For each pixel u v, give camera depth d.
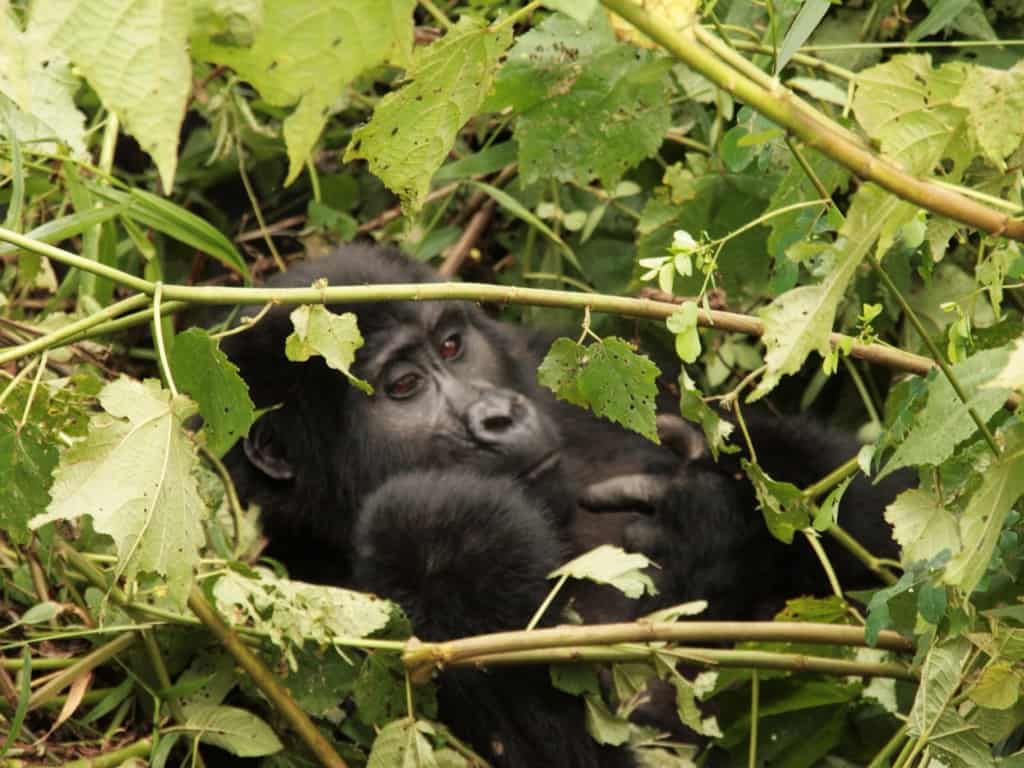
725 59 4.22
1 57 3.61
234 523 7.70
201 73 9.70
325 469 8.48
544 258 9.91
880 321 8.82
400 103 4.62
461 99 4.69
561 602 7.07
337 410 8.44
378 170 4.85
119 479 5.08
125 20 3.45
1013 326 5.56
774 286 5.34
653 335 9.56
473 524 6.99
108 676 6.85
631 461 9.02
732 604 8.13
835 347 5.24
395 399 8.47
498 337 9.09
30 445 5.59
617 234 9.83
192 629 6.53
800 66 8.07
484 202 10.13
